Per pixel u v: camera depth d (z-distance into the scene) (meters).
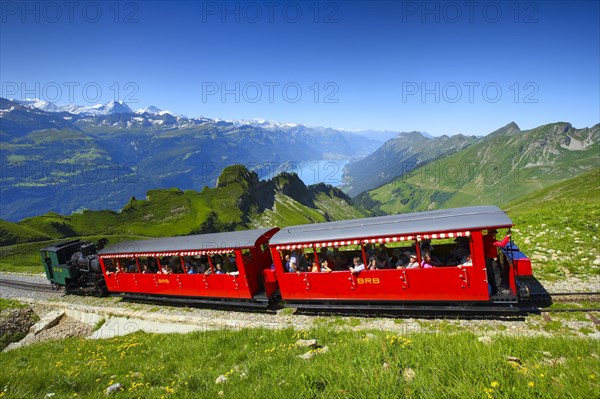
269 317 18.69
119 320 24.22
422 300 14.77
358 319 16.25
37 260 115.50
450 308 14.37
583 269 16.64
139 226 177.25
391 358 8.12
